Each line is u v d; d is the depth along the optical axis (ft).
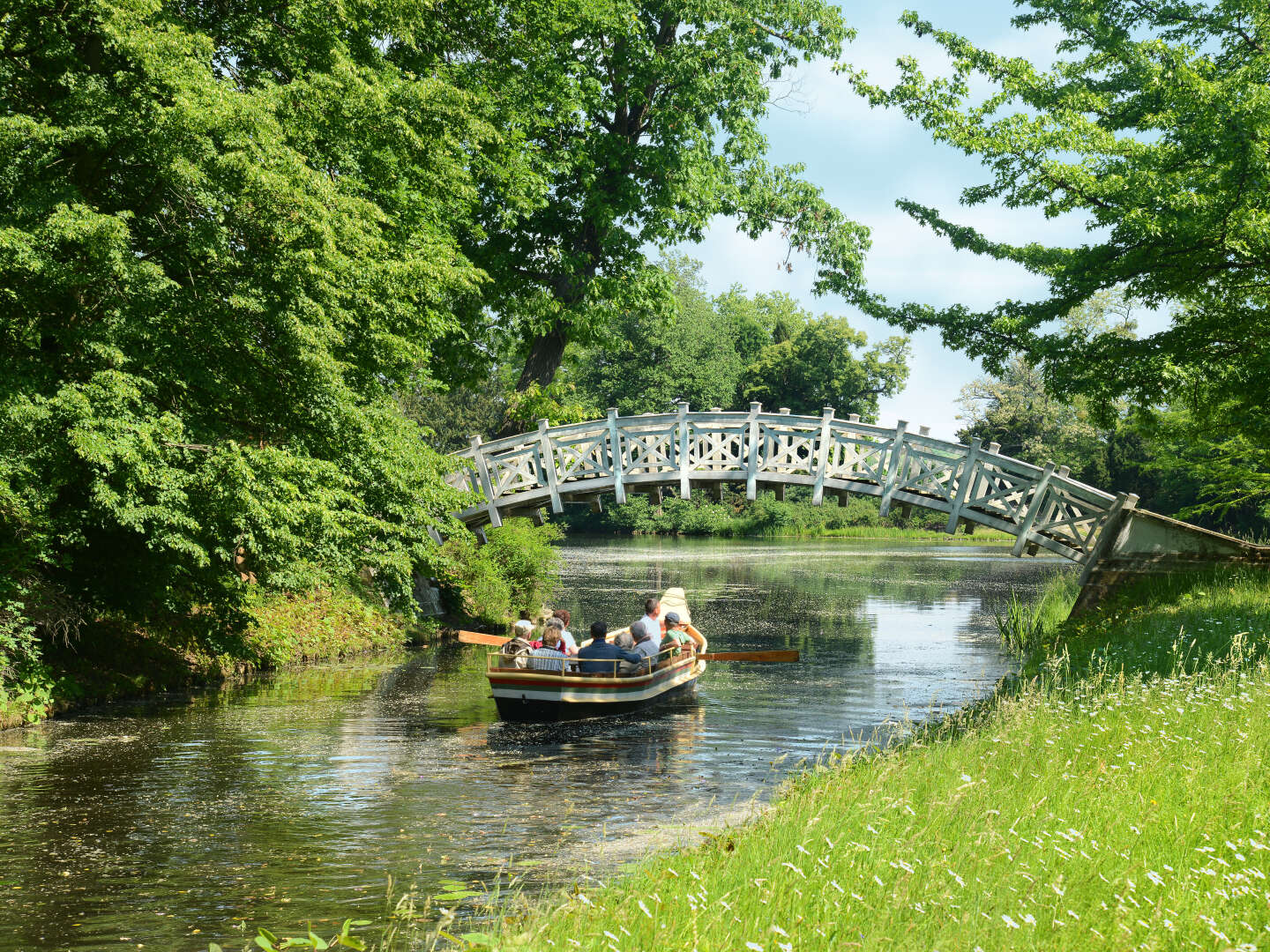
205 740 40.60
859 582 135.23
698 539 273.75
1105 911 15.31
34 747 38.81
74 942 19.71
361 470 52.34
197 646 56.80
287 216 43.16
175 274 46.16
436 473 57.62
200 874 24.18
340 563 50.85
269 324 45.21
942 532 290.35
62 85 43.21
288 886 23.25
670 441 81.61
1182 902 15.49
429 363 83.41
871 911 15.40
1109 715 29.99
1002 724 30.66
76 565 48.34
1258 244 51.39
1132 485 214.28
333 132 48.73
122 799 31.55
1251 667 35.70
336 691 53.93
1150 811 19.89
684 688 55.26
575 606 100.83
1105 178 59.11
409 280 51.72
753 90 90.27
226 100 40.91
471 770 36.50
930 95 67.21
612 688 47.65
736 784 34.40
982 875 16.78
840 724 46.14
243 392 47.88
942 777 24.45
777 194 97.04
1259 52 60.95
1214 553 66.59
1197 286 56.44
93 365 42.22
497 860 25.09
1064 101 67.15
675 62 86.63
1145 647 45.60
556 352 94.79
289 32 50.14
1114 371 60.95
